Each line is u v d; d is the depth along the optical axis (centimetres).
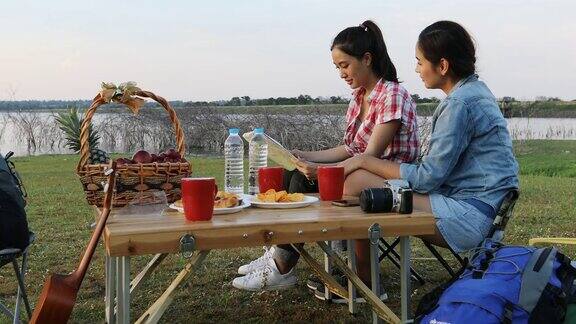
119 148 1652
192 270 211
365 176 267
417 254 457
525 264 207
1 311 273
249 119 1425
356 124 343
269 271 327
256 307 338
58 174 1068
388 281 386
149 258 443
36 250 475
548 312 195
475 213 253
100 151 258
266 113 1432
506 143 263
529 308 195
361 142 327
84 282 385
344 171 266
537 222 581
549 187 845
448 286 216
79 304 342
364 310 328
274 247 328
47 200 744
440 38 265
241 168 287
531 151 1602
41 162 1333
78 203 721
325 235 214
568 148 1652
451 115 257
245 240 204
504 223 259
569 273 208
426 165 257
